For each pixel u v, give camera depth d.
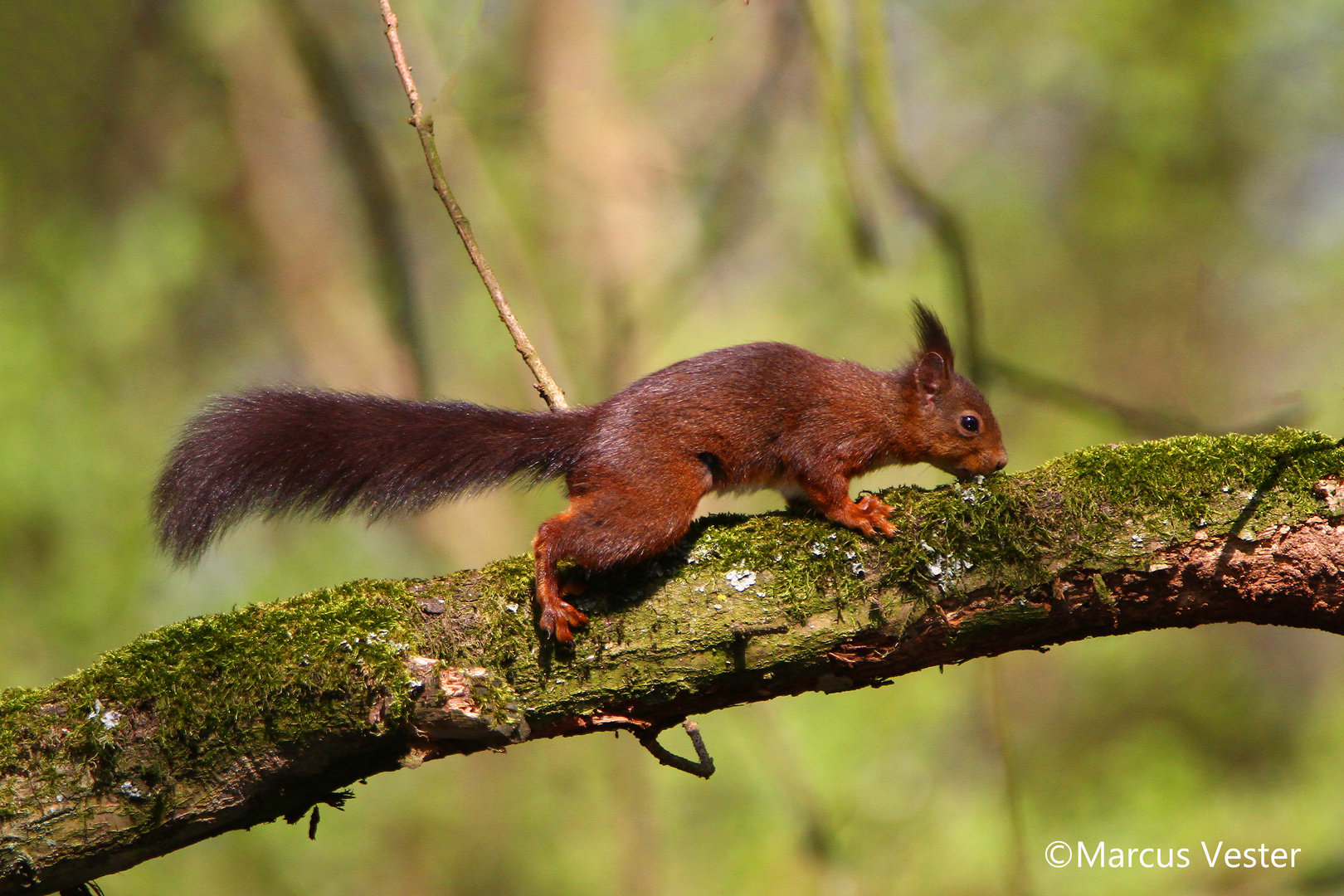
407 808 14.10
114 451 13.86
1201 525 5.05
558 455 5.96
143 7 14.98
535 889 13.80
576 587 5.22
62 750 4.84
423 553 15.05
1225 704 17.73
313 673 4.85
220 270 15.43
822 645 5.09
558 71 15.12
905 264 14.62
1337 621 5.08
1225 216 18.30
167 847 4.95
